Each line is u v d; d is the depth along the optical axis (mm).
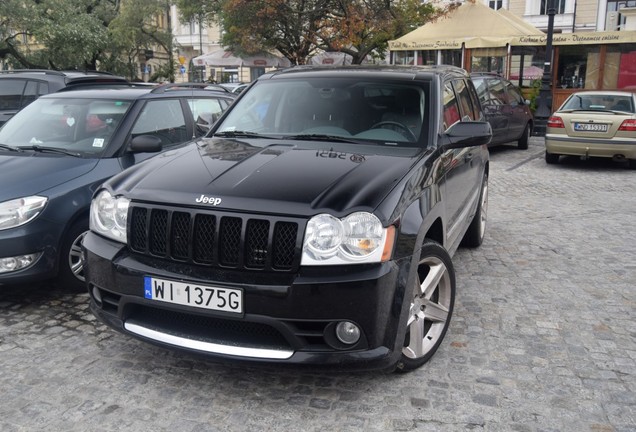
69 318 4473
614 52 17156
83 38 24047
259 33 24656
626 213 7977
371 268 3055
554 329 4285
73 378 3576
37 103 6023
